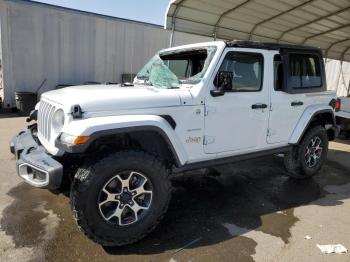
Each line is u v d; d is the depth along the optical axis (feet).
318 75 15.44
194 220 11.23
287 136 14.12
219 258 9.00
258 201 13.11
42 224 10.38
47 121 10.15
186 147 10.71
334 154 22.07
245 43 11.93
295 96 14.03
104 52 39.78
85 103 8.88
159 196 9.73
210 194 13.65
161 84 11.60
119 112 9.27
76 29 37.09
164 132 9.66
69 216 10.96
